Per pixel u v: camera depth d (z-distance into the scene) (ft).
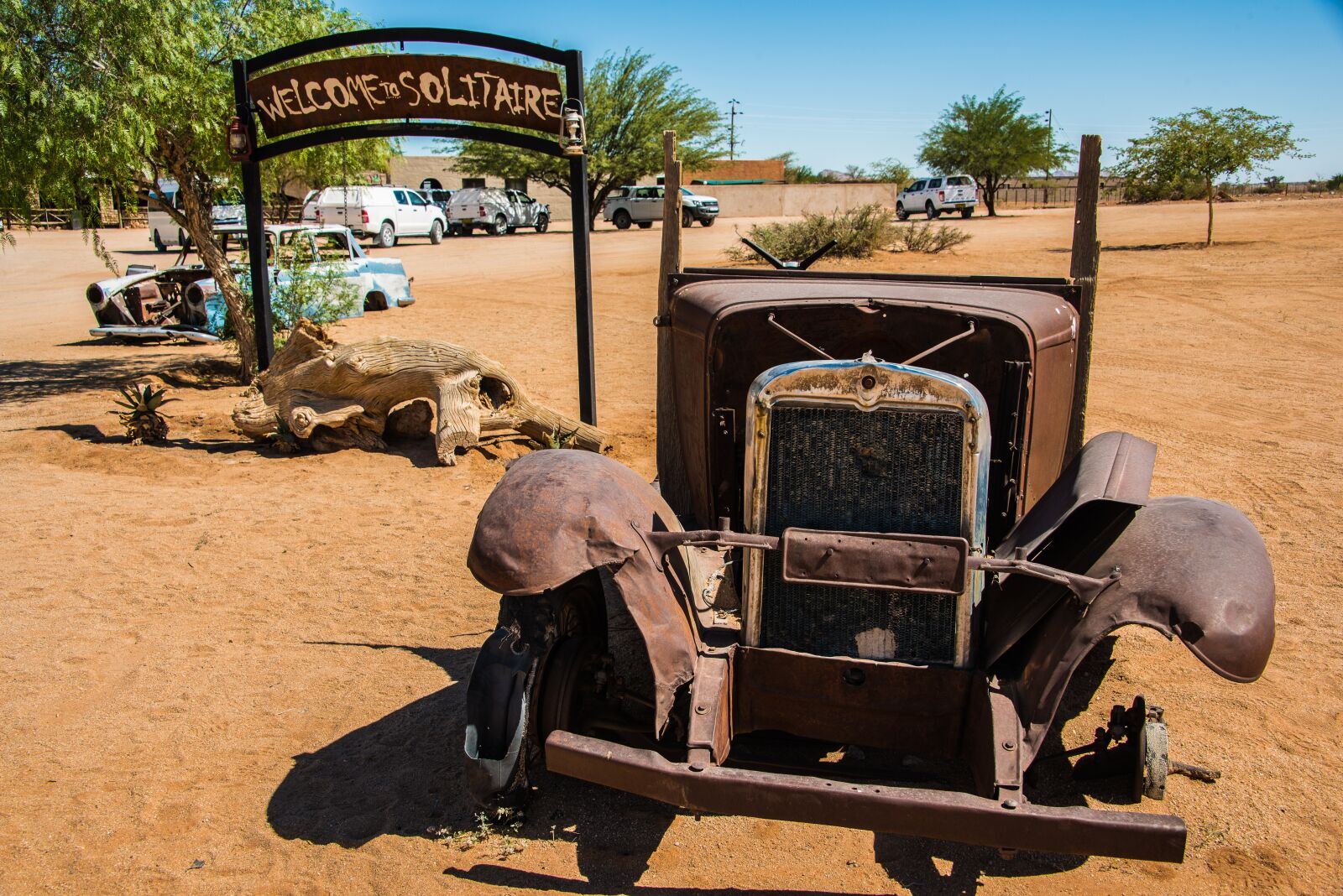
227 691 15.53
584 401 29.89
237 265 41.60
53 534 22.45
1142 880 11.05
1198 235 101.24
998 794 9.38
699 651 11.32
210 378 42.73
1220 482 25.89
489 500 11.27
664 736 12.59
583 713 12.34
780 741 13.43
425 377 28.76
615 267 87.25
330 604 18.92
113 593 19.29
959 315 13.37
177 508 24.53
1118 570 10.51
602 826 12.14
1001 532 13.52
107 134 30.83
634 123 141.59
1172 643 17.13
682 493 17.54
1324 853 11.44
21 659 16.52
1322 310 55.16
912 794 9.30
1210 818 12.07
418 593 19.47
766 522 11.23
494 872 11.25
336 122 30.48
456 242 121.08
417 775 13.19
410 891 10.93
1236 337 48.29
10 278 85.46
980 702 10.65
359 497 25.71
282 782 13.07
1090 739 13.92
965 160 164.66
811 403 10.87
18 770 13.35
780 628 11.44
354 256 61.52
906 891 10.93
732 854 11.59
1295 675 15.76
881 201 176.04
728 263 82.84
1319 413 33.76
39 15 31.07
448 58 28.81
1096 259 16.16
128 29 31.37
